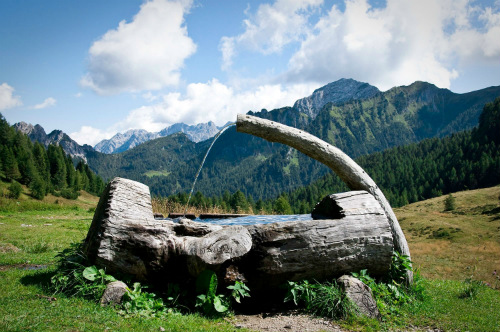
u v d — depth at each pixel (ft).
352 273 15.87
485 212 148.25
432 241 115.65
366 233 15.88
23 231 38.09
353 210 16.37
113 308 12.17
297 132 19.77
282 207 126.11
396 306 15.94
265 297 15.17
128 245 13.53
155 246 13.67
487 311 17.08
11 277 16.05
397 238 19.13
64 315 11.02
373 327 13.25
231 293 14.16
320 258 14.98
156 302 13.04
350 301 13.92
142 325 11.07
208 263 13.26
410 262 17.79
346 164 19.94
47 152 316.60
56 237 33.83
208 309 13.30
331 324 13.25
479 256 84.17
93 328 10.28
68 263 15.12
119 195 14.58
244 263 14.47
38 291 13.65
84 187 345.92
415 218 161.07
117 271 13.75
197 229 15.02
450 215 161.48
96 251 13.42
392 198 374.43
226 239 13.62
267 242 14.39
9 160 247.09
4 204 78.02
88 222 52.11
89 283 13.64
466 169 359.46
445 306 17.48
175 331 11.01
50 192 259.80
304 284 14.85
